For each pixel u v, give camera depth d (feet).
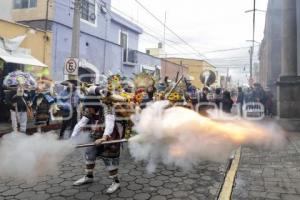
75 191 15.33
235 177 17.20
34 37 42.78
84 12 54.19
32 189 15.56
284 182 16.30
